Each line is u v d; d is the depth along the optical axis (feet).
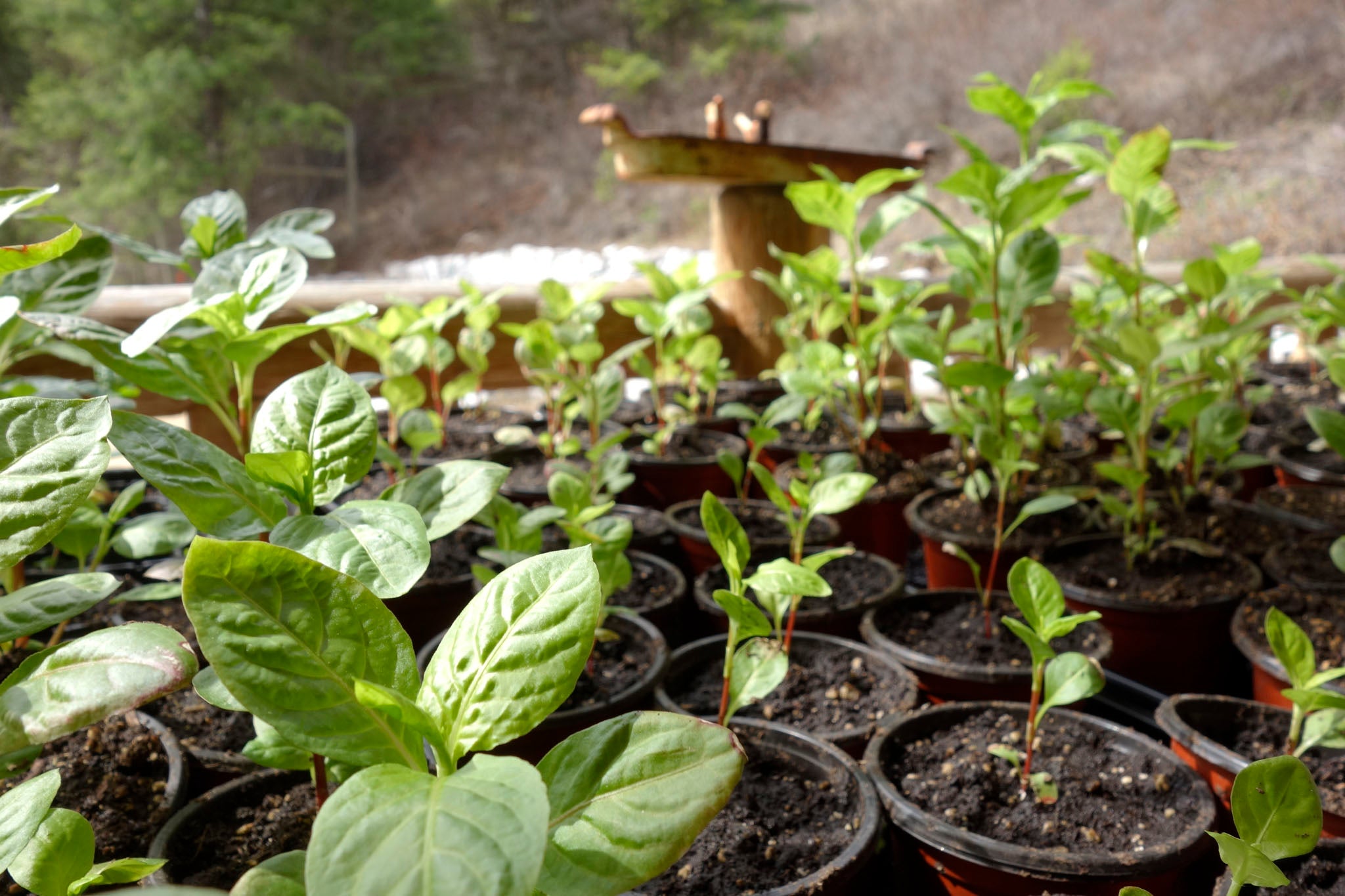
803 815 3.75
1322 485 7.84
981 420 6.82
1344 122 31.68
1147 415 6.44
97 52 35.99
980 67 42.14
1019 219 6.15
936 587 6.97
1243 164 31.71
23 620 2.27
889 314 7.61
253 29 37.58
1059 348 12.55
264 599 1.94
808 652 5.14
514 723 1.92
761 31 47.32
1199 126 34.47
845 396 9.75
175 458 2.47
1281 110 33.58
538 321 7.56
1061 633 3.83
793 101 47.06
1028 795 3.91
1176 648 5.63
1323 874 3.40
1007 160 37.37
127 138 34.83
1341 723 3.94
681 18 50.01
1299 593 5.52
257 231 4.74
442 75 52.65
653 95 49.83
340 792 1.62
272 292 3.23
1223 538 6.61
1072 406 6.84
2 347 4.01
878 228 7.54
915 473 7.91
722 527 3.48
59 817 2.31
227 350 3.17
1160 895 3.52
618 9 51.75
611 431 9.20
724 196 10.72
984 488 6.73
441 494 2.69
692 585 7.08
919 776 4.04
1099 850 3.59
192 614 1.86
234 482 2.56
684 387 10.91
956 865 3.59
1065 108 36.70
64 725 1.93
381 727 1.96
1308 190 29.37
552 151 50.55
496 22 52.80
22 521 2.10
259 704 1.85
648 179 9.60
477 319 8.20
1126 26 40.50
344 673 1.97
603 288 8.27
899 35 47.06
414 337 7.52
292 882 1.90
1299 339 13.20
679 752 1.98
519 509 4.48
